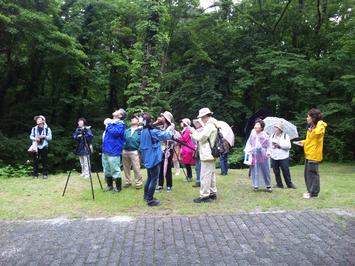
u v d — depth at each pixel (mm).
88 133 10602
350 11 19922
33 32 16109
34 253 4906
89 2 21328
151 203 7082
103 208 6922
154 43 15586
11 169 12438
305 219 6098
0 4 15008
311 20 21953
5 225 6004
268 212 6535
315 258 4617
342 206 6930
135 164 8648
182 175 11117
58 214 6582
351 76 15500
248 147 8719
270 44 22125
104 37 22547
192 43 22203
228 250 4891
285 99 20266
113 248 5008
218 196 7973
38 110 21406
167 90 24438
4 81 20656
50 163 19125
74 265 4531
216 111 22000
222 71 23031
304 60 19359
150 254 4793
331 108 17531
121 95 27156
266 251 4852
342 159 18234
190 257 4688
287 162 9203
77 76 21125
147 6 15492
